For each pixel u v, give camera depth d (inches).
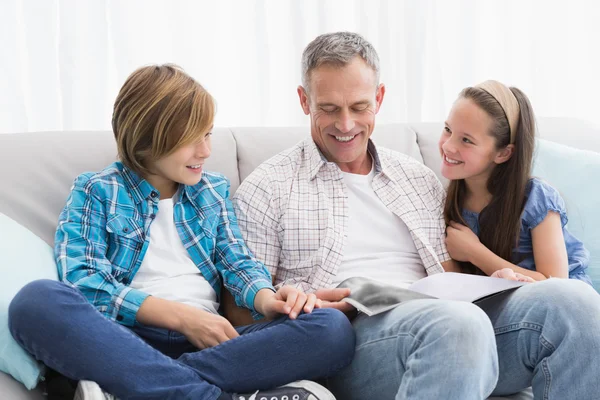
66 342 42.6
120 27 83.0
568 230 66.8
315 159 62.7
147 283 54.4
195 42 86.4
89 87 82.6
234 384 45.4
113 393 42.9
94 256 52.6
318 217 60.6
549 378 45.7
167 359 44.6
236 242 58.7
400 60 93.3
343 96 58.4
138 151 55.7
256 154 67.2
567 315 45.4
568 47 100.7
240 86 89.0
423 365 42.8
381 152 66.2
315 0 90.5
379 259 61.0
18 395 42.2
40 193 58.6
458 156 62.0
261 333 46.9
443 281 52.9
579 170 68.6
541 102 100.6
